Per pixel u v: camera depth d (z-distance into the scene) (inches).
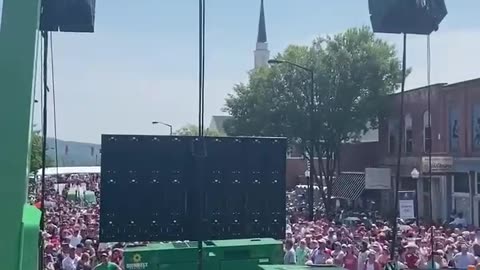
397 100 1865.2
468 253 705.0
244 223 316.5
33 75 176.7
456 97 1573.6
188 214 308.0
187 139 308.7
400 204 1029.8
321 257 724.0
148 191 304.5
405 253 682.2
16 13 177.2
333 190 2078.0
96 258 684.1
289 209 1915.6
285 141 321.4
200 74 272.4
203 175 310.2
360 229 1005.8
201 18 265.0
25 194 173.9
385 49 1911.9
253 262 456.8
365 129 1946.4
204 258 450.6
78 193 2271.2
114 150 302.7
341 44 1913.1
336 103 1898.4
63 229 928.9
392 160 1875.0
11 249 170.1
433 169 1541.6
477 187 1485.0
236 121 2123.5
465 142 1530.5
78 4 231.8
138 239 301.9
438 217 1610.5
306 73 1907.0
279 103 1942.7
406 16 270.2
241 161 315.9
